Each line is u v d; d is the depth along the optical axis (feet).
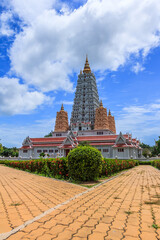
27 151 230.07
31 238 15.19
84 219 19.38
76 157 47.78
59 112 299.58
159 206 23.93
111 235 15.60
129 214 20.86
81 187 39.11
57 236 15.51
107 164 59.88
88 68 364.38
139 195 30.68
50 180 50.72
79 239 14.94
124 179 53.42
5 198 29.55
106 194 31.58
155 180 50.93
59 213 21.34
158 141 262.06
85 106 326.65
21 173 74.02
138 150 245.65
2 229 17.13
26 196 30.94
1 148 326.65
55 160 57.67
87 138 220.43
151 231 16.33
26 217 20.39
